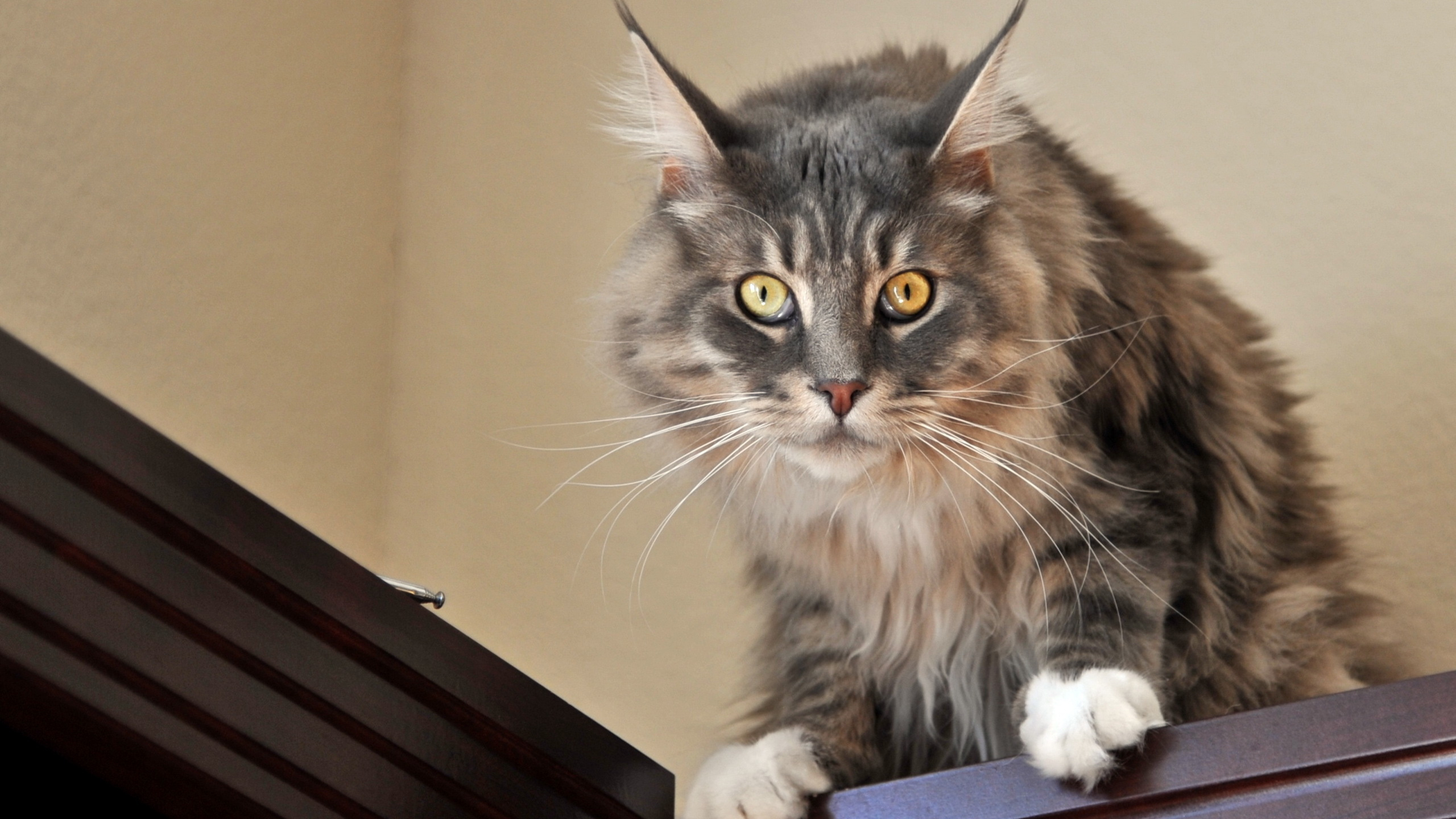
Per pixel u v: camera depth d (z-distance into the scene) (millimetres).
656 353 1459
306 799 877
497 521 2135
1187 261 1735
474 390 2238
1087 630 1366
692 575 1986
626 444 1560
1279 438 1652
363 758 895
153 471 789
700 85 2121
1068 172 1687
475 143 2379
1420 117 1772
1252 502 1566
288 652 852
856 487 1411
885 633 1487
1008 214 1461
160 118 1996
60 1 1875
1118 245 1621
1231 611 1492
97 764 803
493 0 2447
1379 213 1757
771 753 1284
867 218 1385
